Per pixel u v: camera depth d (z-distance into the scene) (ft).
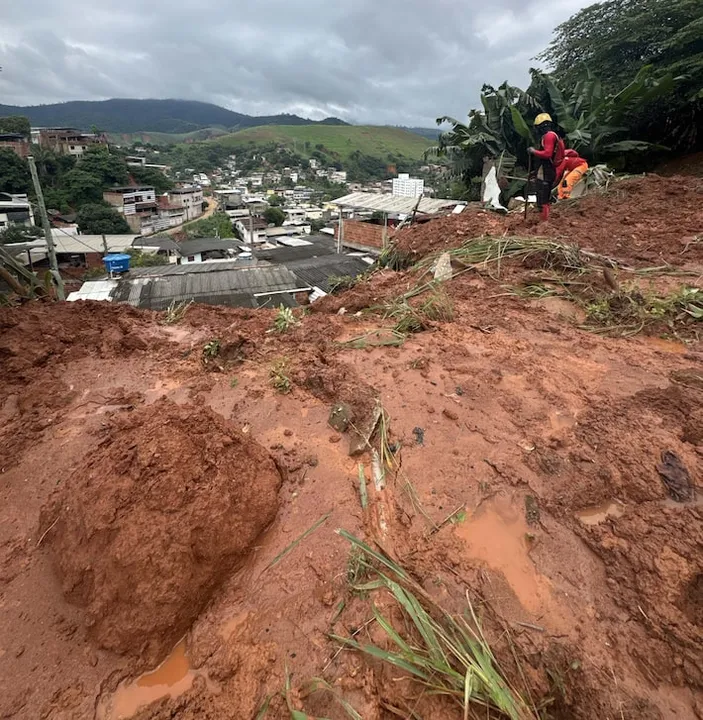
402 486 6.92
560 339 11.57
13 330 11.50
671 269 15.05
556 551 5.94
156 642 4.90
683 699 4.37
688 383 8.94
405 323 12.47
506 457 7.42
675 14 42.37
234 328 12.79
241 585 5.57
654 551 5.62
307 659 4.72
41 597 5.41
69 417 8.77
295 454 7.53
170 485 5.54
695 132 42.19
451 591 5.42
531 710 4.41
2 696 4.49
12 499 6.83
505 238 18.25
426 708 4.39
